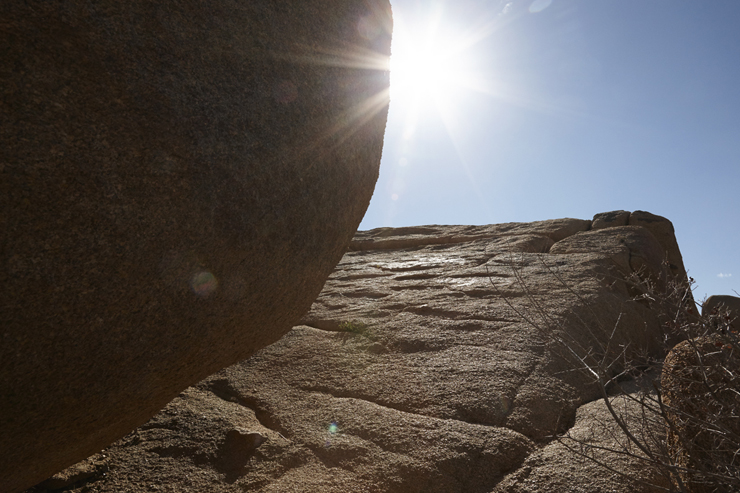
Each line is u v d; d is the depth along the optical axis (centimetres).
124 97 97
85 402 113
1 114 81
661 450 163
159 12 104
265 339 176
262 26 129
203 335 134
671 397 189
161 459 247
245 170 123
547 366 322
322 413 281
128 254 102
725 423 159
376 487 205
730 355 163
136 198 101
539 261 641
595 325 406
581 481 196
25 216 85
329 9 156
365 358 363
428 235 1073
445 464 215
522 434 242
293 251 153
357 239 1143
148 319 113
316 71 150
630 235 755
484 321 413
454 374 312
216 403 316
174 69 106
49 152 86
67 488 224
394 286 595
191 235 114
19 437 107
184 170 108
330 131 158
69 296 95
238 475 228
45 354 96
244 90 123
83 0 91
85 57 91
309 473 221
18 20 82
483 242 893
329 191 164
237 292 137
